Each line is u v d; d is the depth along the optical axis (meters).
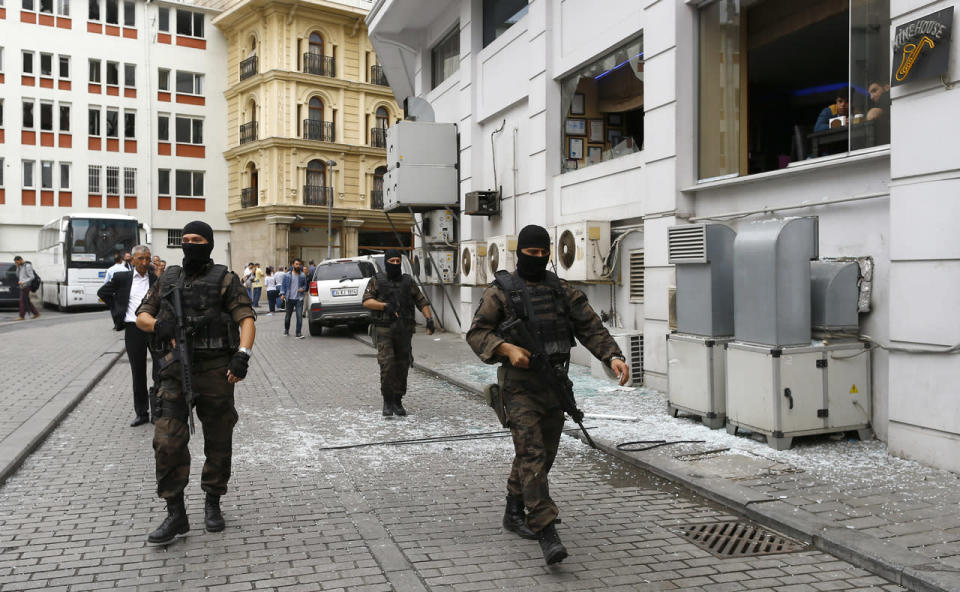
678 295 7.57
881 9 6.43
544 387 4.19
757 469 5.66
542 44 12.18
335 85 40.16
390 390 8.09
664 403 8.37
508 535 4.51
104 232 28.55
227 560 4.11
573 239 10.80
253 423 7.84
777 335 6.27
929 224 5.59
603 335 4.30
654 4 9.09
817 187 7.03
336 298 17.61
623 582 3.83
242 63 40.94
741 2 8.38
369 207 41.72
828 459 5.91
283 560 4.11
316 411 8.52
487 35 15.20
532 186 12.64
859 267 6.50
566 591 3.72
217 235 42.62
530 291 4.22
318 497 5.26
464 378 10.57
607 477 5.79
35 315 24.61
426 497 5.27
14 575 3.89
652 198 9.16
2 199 38.09
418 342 15.46
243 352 4.44
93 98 39.72
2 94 37.91
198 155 42.16
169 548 4.29
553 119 12.14
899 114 5.85
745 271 6.62
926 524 4.43
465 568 4.00
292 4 38.31
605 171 10.69
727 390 6.85
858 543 4.12
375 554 4.19
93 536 4.48
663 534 4.53
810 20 7.57
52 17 38.84
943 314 5.50
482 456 6.44
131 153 40.66
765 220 6.97
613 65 10.65
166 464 4.32
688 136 8.79
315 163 40.12
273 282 26.94
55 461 6.23
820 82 7.65
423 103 16.77
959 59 5.36
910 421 5.80
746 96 8.31
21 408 8.11
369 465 6.14
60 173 39.19
